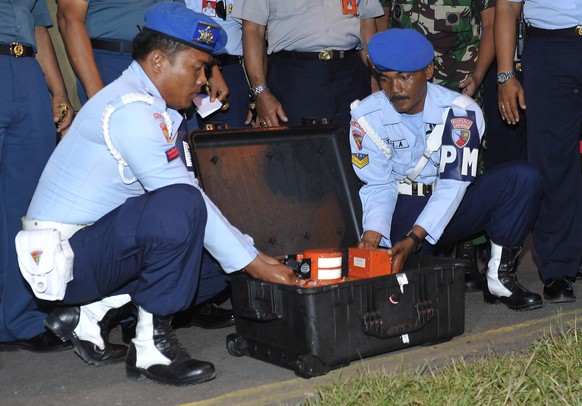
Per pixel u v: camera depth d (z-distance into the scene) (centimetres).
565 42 501
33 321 445
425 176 469
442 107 454
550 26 502
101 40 470
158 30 374
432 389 335
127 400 365
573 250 512
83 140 381
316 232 465
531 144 518
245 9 522
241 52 539
